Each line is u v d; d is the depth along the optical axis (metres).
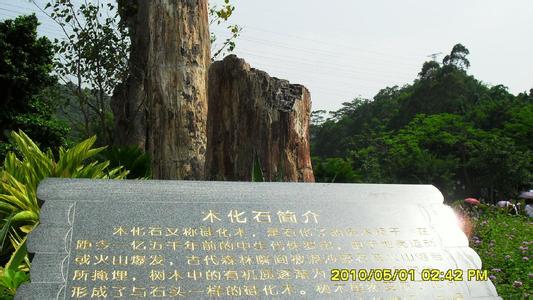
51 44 15.18
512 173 33.69
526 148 36.69
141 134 14.59
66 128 15.45
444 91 47.69
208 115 6.23
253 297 3.08
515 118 39.12
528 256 6.23
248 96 5.91
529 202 13.30
